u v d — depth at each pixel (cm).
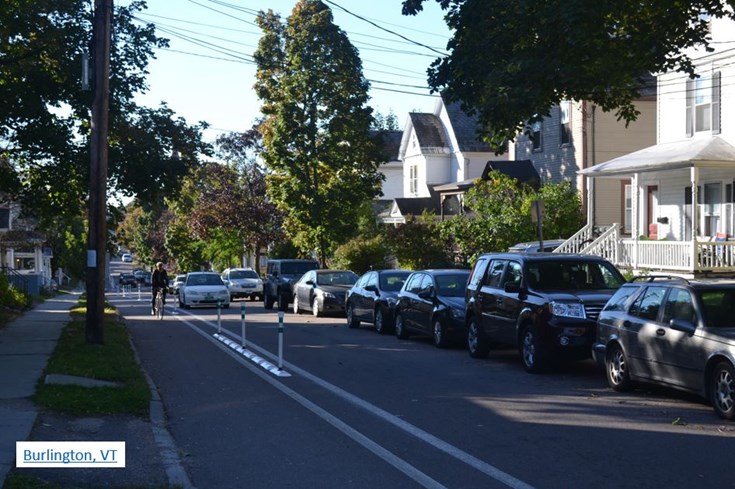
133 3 2234
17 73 2084
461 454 879
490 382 1375
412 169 5222
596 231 2975
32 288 4653
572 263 1555
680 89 2739
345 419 1077
